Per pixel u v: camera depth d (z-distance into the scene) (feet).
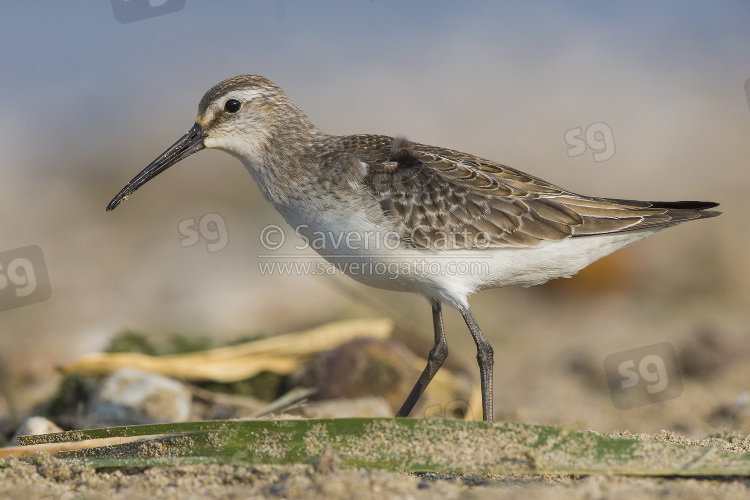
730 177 65.51
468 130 73.36
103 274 59.00
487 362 29.99
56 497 22.95
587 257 31.40
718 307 54.13
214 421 25.53
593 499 21.15
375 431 24.84
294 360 38.99
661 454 23.89
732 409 38.24
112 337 42.68
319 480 22.39
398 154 30.71
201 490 23.12
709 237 59.72
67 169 73.15
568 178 66.74
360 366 36.63
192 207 67.05
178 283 57.41
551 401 41.63
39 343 46.21
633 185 65.62
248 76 33.24
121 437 26.84
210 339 43.21
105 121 78.69
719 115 72.95
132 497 22.58
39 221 66.33
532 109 75.51
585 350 48.39
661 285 57.11
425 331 50.08
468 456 24.03
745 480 22.89
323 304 53.31
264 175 32.35
